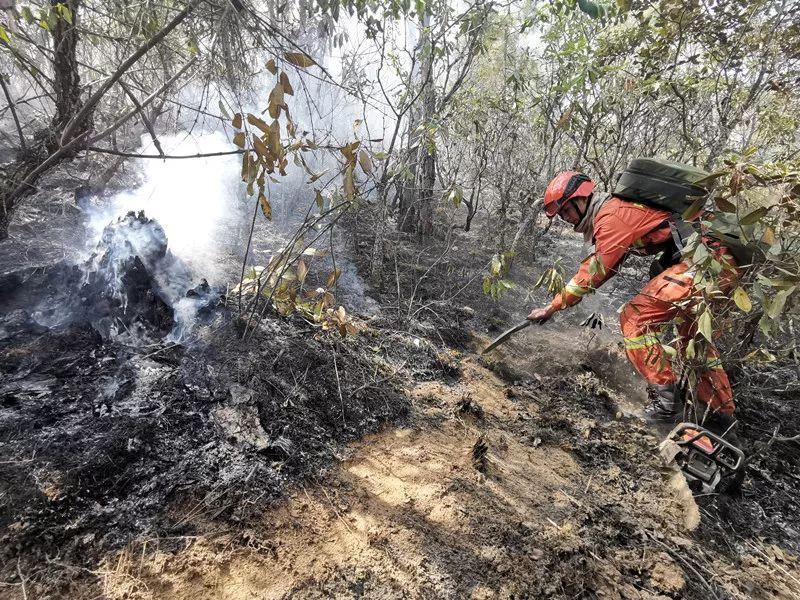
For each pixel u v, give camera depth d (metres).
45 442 1.71
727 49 3.61
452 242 5.10
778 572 2.03
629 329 2.55
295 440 2.11
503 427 2.62
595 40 3.94
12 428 1.73
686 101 4.07
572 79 3.62
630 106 4.25
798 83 3.58
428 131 3.52
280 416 2.18
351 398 2.46
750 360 2.48
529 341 3.57
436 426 2.49
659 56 3.77
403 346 3.10
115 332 2.34
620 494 2.28
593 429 2.70
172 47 2.70
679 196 2.35
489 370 3.15
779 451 2.77
